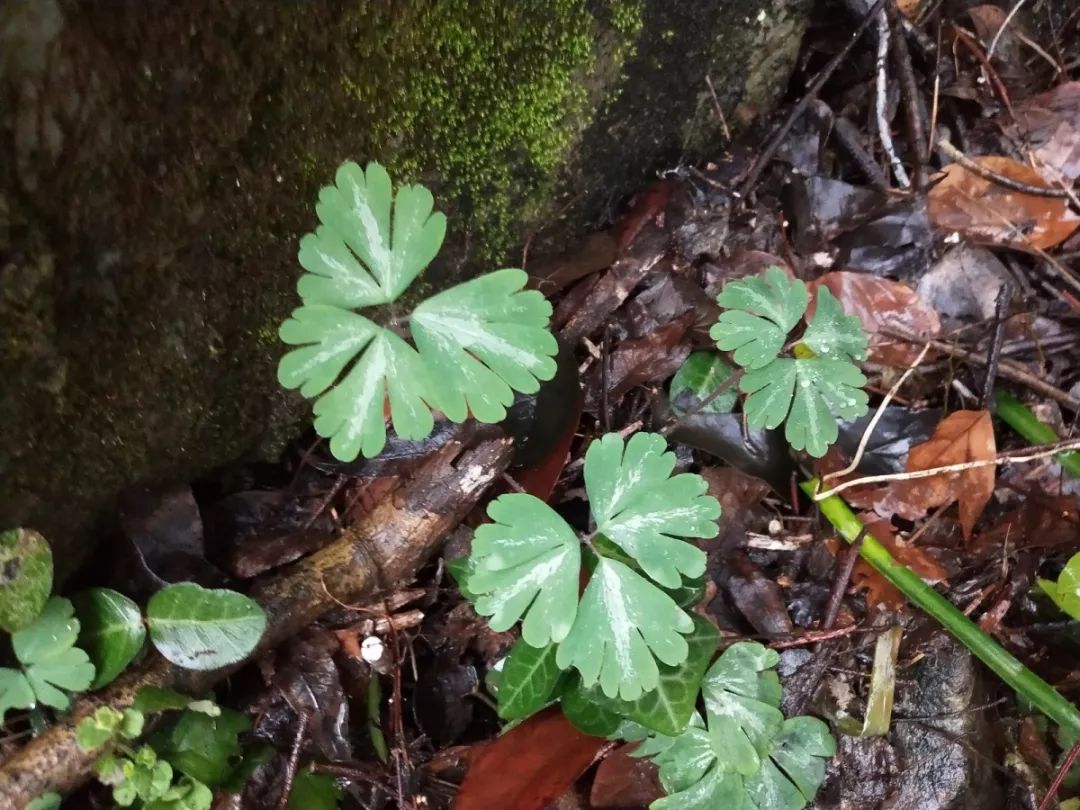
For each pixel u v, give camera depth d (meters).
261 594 0.15
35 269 0.11
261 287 0.14
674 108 0.19
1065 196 0.20
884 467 0.19
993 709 0.18
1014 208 0.21
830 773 0.17
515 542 0.13
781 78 0.21
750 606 0.18
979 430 0.19
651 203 0.20
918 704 0.17
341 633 0.16
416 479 0.15
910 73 0.21
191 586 0.14
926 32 0.23
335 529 0.16
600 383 0.18
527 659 0.15
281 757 0.15
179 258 0.12
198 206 0.12
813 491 0.18
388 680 0.16
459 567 0.16
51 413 0.12
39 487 0.13
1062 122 0.22
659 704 0.15
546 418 0.17
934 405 0.20
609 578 0.13
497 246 0.18
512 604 0.13
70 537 0.14
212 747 0.14
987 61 0.22
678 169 0.20
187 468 0.15
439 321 0.12
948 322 0.20
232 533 0.16
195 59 0.11
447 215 0.16
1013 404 0.19
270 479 0.17
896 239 0.20
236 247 0.13
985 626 0.18
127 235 0.12
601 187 0.19
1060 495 0.19
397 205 0.12
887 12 0.21
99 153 0.10
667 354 0.18
